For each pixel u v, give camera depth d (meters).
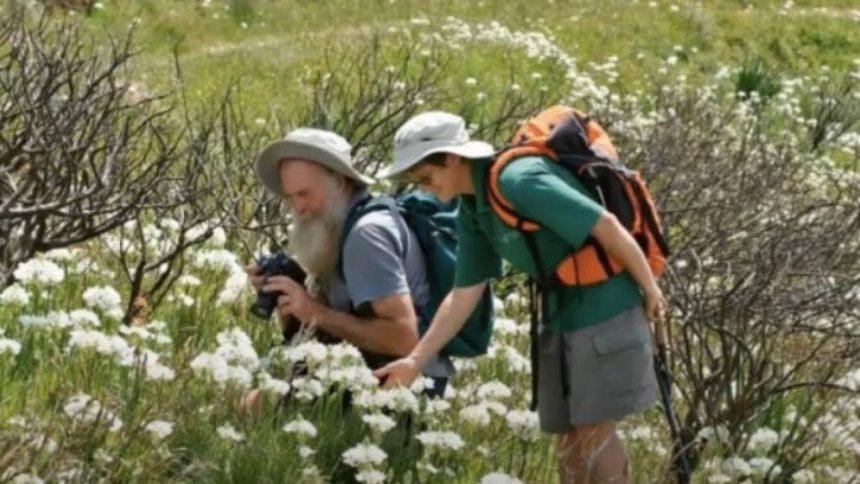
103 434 12.09
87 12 48.28
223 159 21.44
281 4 53.94
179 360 14.07
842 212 23.00
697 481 15.12
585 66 49.31
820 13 61.62
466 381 15.53
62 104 17.92
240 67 42.19
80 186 16.56
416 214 14.22
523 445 14.02
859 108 45.12
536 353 13.05
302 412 13.80
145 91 30.00
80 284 15.77
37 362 13.77
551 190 12.17
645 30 54.03
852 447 16.70
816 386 17.06
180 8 52.16
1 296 14.01
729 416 15.99
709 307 18.88
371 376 13.23
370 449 12.70
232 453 12.71
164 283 16.92
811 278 20.28
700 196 24.00
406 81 26.61
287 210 19.42
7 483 11.00
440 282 14.13
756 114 40.59
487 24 51.44
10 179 16.03
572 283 12.55
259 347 15.64
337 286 14.02
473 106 34.19
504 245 12.60
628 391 12.63
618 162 12.78
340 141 13.88
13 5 22.44
